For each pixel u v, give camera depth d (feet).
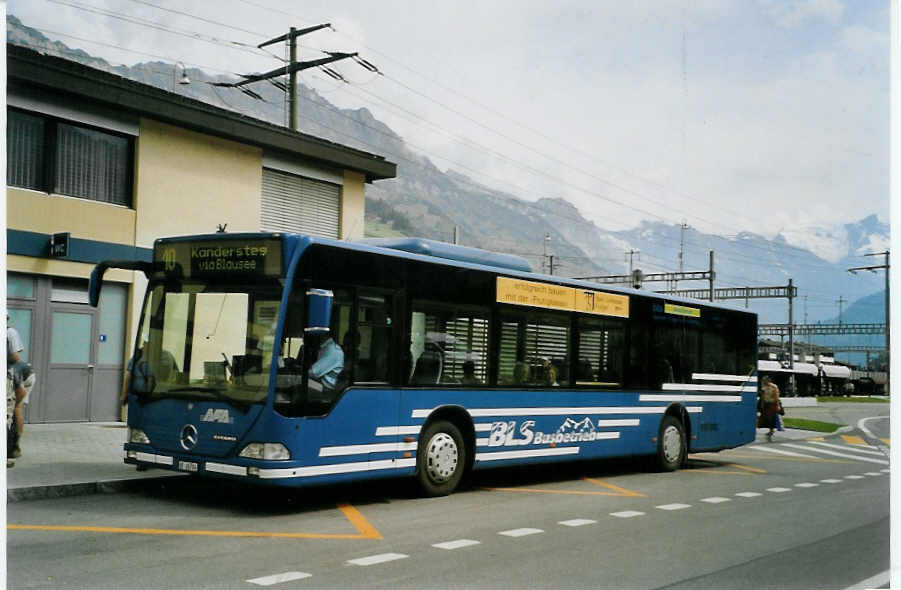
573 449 43.96
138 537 26.43
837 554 27.22
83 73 54.60
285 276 31.17
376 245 39.14
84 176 56.75
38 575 21.38
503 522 31.37
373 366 34.17
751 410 57.77
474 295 39.01
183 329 32.89
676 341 51.75
